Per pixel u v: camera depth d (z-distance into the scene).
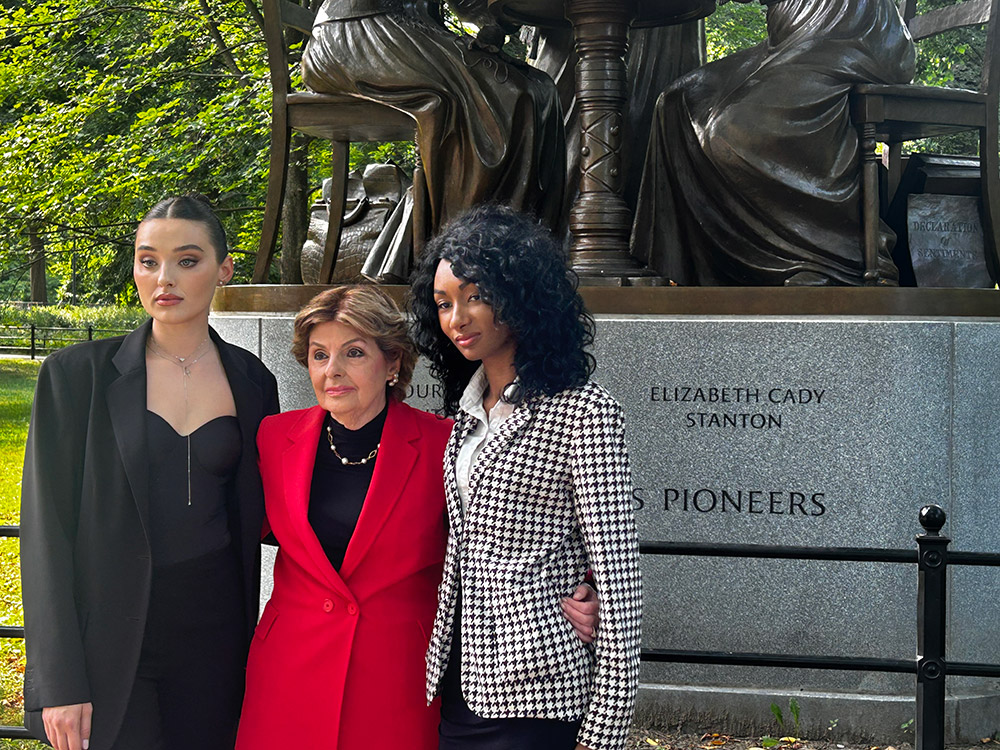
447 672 2.70
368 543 2.77
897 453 4.74
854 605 4.75
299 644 2.79
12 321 27.31
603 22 5.28
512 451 2.55
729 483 4.82
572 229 5.38
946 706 4.77
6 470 12.09
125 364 2.87
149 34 14.79
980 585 4.85
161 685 2.85
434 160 5.28
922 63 15.30
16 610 6.44
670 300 4.89
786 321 4.77
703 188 5.47
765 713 4.77
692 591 4.85
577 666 2.54
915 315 4.82
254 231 14.77
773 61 5.25
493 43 5.38
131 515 2.80
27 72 14.70
